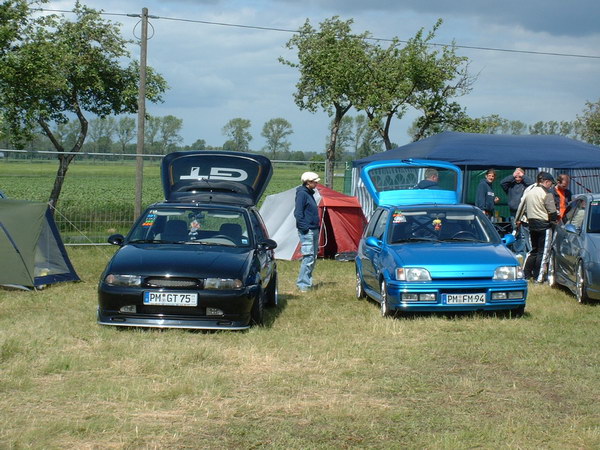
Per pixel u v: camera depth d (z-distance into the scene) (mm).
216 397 6242
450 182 15875
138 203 19250
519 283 9914
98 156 19531
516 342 8516
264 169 13398
